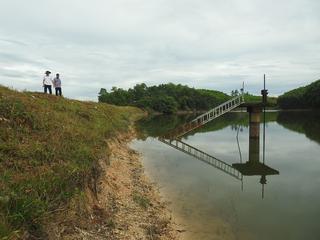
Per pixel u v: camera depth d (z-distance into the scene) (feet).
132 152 83.76
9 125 38.65
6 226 20.39
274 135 130.93
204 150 95.04
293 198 47.70
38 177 29.04
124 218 34.76
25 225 22.00
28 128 40.78
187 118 305.53
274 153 89.35
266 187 53.52
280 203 45.19
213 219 38.60
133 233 31.53
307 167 70.54
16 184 26.23
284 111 409.28
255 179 59.52
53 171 31.58
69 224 26.66
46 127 44.47
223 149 97.09
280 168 69.67
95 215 31.89
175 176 60.23
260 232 35.12
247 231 35.32
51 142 39.50
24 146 34.73
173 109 457.68
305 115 296.10
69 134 46.91
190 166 70.28
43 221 23.38
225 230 35.45
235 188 52.80
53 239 23.32
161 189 50.88
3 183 25.52
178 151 91.30
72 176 32.30
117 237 29.45
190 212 40.73
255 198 47.29
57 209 25.59
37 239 22.18
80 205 30.35
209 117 124.67
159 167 68.39
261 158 81.76
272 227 36.52
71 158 37.58
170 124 209.05
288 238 33.71
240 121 235.61
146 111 433.89
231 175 62.13
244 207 43.21
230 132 148.97
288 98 446.60
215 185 54.39
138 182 52.85
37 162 32.50
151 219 36.58
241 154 88.12
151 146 100.32
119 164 60.29
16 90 58.34
